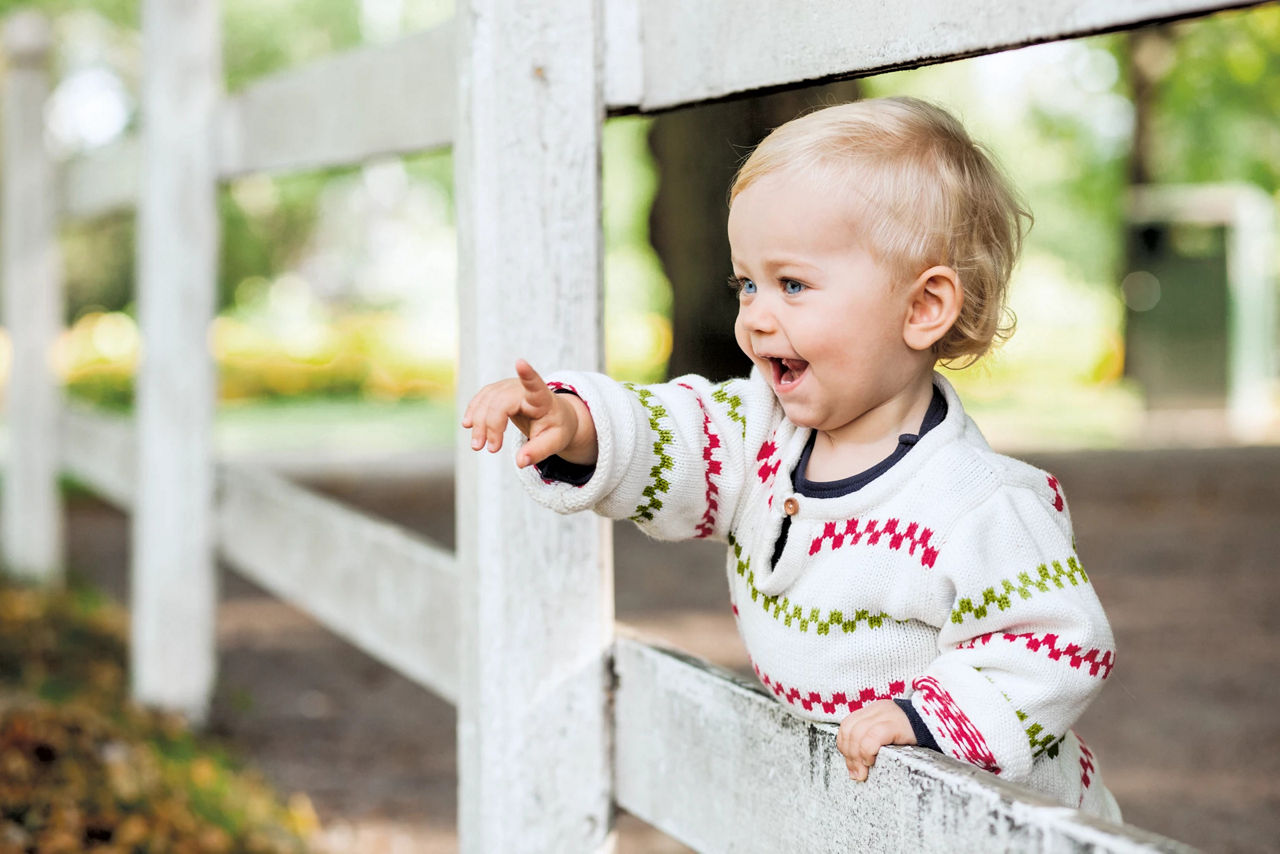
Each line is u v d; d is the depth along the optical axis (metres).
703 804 1.50
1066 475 9.20
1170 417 11.98
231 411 14.87
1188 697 4.53
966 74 14.86
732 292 5.73
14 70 5.77
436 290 21.75
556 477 1.38
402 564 2.43
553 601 1.70
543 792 1.71
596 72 1.69
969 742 1.20
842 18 1.33
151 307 3.86
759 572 1.39
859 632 1.32
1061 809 1.02
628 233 14.62
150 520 3.98
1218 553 7.01
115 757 3.31
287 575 3.14
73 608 5.31
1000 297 1.37
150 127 3.79
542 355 1.69
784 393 1.34
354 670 5.06
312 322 20.39
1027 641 1.23
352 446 11.69
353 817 3.56
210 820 3.22
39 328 5.85
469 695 1.76
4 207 5.97
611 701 1.71
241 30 14.66
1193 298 11.93
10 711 3.47
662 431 1.41
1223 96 14.27
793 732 1.32
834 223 1.27
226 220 17.12
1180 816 3.45
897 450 1.32
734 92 1.50
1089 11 1.11
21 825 2.90
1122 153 16.84
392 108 2.49
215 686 4.60
